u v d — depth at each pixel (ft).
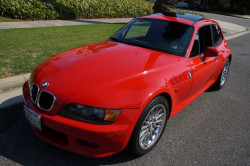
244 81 19.45
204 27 13.16
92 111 7.25
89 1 46.47
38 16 37.81
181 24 12.21
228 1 157.79
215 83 16.20
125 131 7.47
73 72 8.45
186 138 10.57
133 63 9.28
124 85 7.94
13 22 33.42
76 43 23.30
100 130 7.16
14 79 13.66
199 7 130.62
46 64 9.53
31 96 8.52
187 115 12.79
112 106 7.33
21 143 9.16
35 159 8.37
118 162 8.57
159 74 9.02
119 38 12.41
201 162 9.04
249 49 33.32
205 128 11.60
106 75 8.27
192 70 10.79
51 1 40.40
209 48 11.58
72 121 7.31
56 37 25.39
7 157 8.32
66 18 42.57
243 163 9.21
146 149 8.95
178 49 11.11
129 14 55.42
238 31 52.49
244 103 15.07
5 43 21.04
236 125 12.19
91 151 7.63
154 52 10.71
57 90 7.70
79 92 7.53
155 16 13.33
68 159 8.51
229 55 15.85
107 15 50.83
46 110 7.75
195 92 12.60
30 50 19.65
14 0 35.94
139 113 7.68
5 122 10.43
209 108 13.92
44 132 8.47
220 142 10.51
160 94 8.78
